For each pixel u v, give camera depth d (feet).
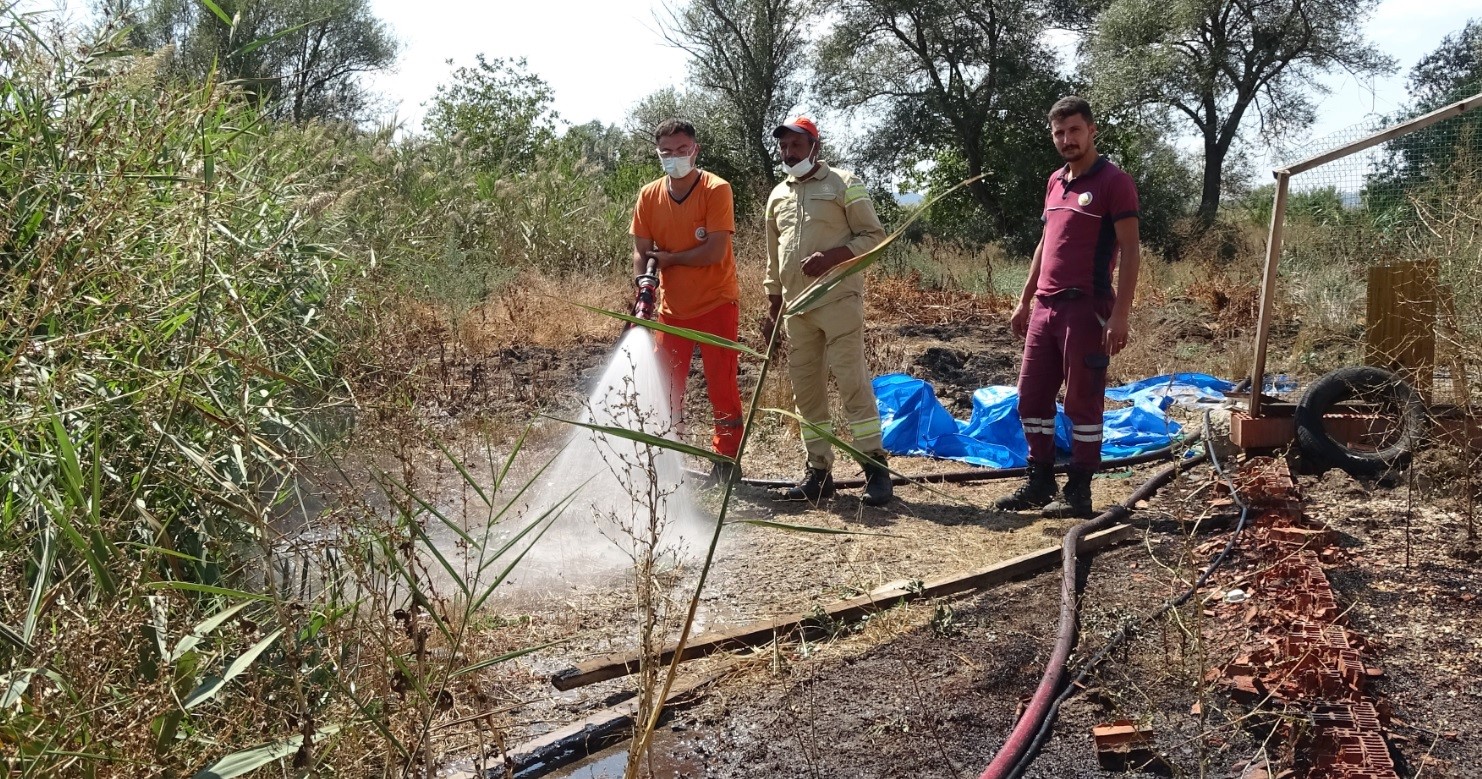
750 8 106.01
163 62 11.89
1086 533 17.53
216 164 12.58
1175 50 107.45
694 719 12.46
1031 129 112.06
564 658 13.56
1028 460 20.16
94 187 10.31
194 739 8.20
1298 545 16.02
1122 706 11.57
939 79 111.75
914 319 44.86
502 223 45.44
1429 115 19.83
